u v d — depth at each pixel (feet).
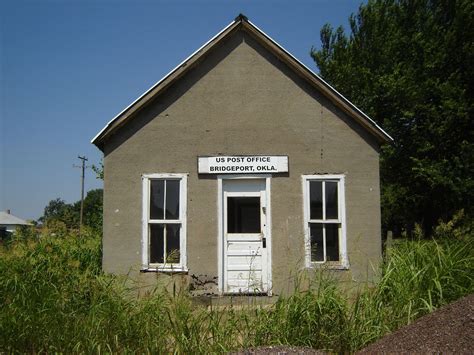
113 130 34.60
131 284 33.55
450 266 23.77
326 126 35.22
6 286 25.09
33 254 30.66
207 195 34.68
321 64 102.89
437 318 19.34
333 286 22.91
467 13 82.89
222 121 35.17
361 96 91.35
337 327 21.30
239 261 34.47
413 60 88.43
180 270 33.99
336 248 34.73
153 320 21.80
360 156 35.12
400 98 85.81
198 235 34.40
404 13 92.99
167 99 35.29
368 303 22.12
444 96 82.12
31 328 22.04
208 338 21.03
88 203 160.76
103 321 21.72
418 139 86.28
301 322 21.27
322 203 34.96
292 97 35.37
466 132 84.28
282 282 33.99
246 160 34.86
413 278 22.45
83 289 24.70
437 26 87.81
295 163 34.94
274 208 34.60
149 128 35.09
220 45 35.73
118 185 34.76
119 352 20.99
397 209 91.15
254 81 35.47
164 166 34.86
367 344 20.90
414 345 18.30
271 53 35.65
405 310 21.68
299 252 34.19
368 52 94.99
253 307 23.68
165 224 34.73
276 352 18.13
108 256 34.30
